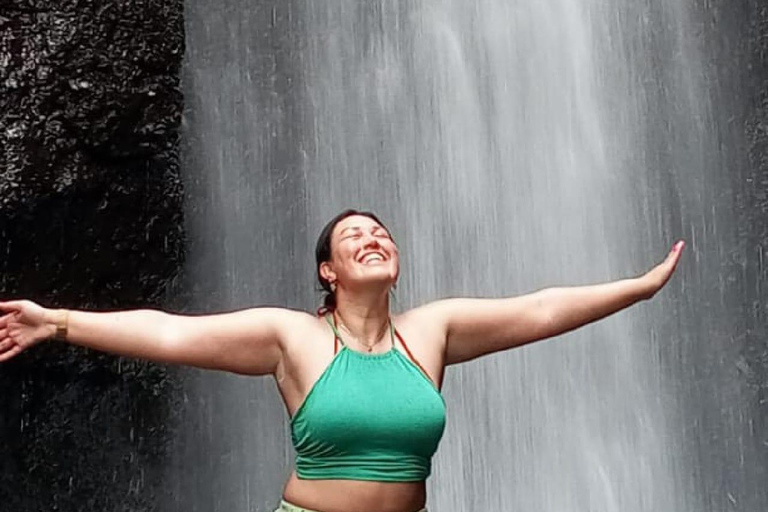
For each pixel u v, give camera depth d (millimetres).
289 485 4285
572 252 15508
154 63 12461
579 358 15078
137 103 12289
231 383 13789
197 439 13523
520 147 15680
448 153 15422
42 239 11969
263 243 14445
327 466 4148
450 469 14234
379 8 15578
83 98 11883
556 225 15531
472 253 15211
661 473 15062
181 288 13547
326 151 15055
